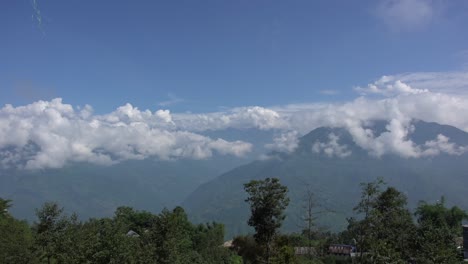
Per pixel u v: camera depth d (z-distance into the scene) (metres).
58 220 49.00
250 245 91.44
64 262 39.50
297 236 71.31
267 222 65.94
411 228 57.56
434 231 57.06
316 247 64.19
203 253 90.75
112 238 41.53
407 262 54.47
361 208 55.81
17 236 47.41
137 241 46.41
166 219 48.16
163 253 45.94
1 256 40.19
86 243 41.38
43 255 42.25
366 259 50.44
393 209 56.16
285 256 57.75
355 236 53.59
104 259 40.38
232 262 87.75
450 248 55.44
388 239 53.03
